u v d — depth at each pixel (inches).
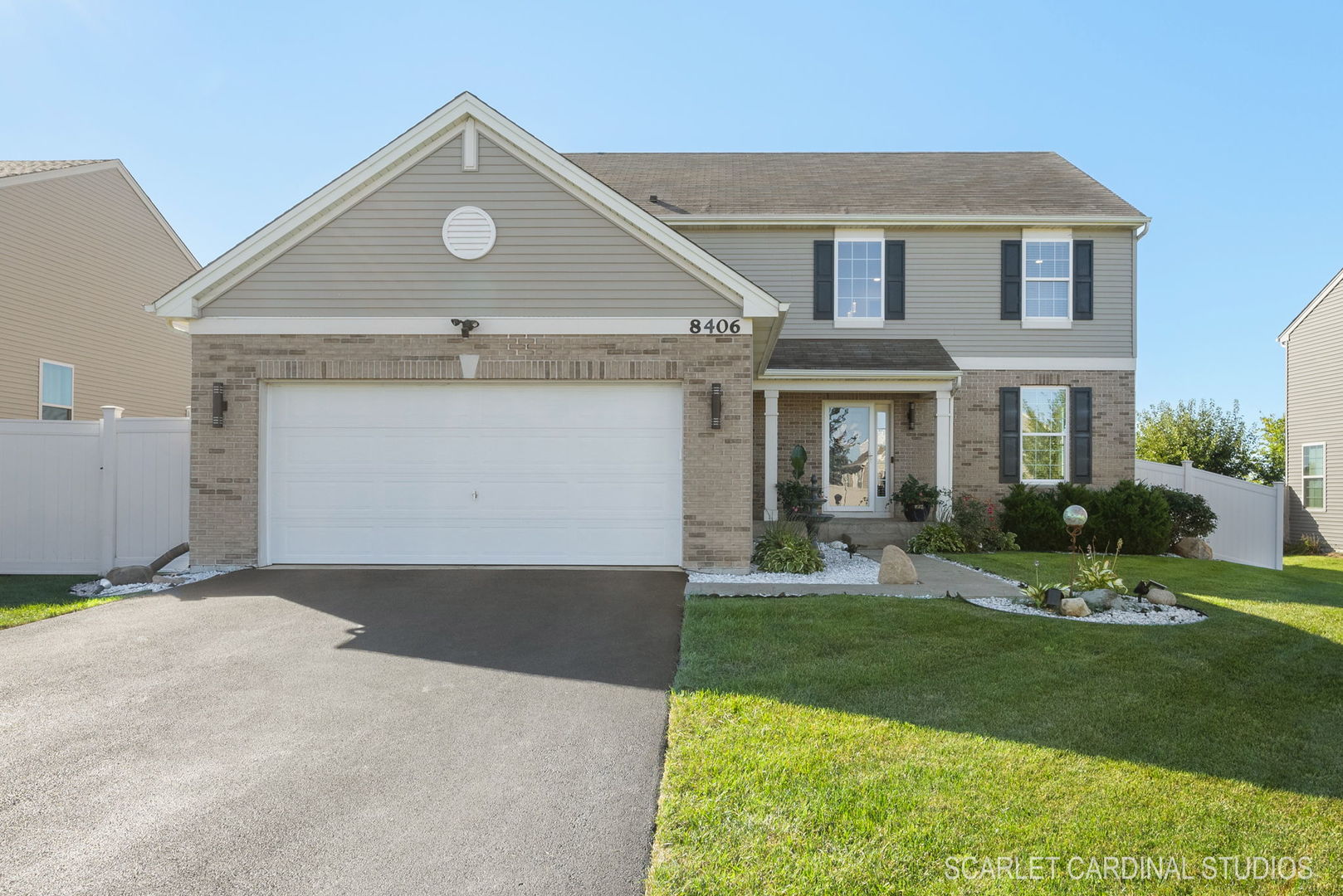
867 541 559.2
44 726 188.4
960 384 592.1
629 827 139.9
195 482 379.6
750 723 184.5
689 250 377.4
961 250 626.8
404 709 200.1
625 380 383.9
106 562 414.0
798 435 630.5
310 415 386.3
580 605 309.9
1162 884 120.6
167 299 373.7
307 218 378.3
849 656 240.2
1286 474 901.2
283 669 232.2
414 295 382.3
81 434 421.1
